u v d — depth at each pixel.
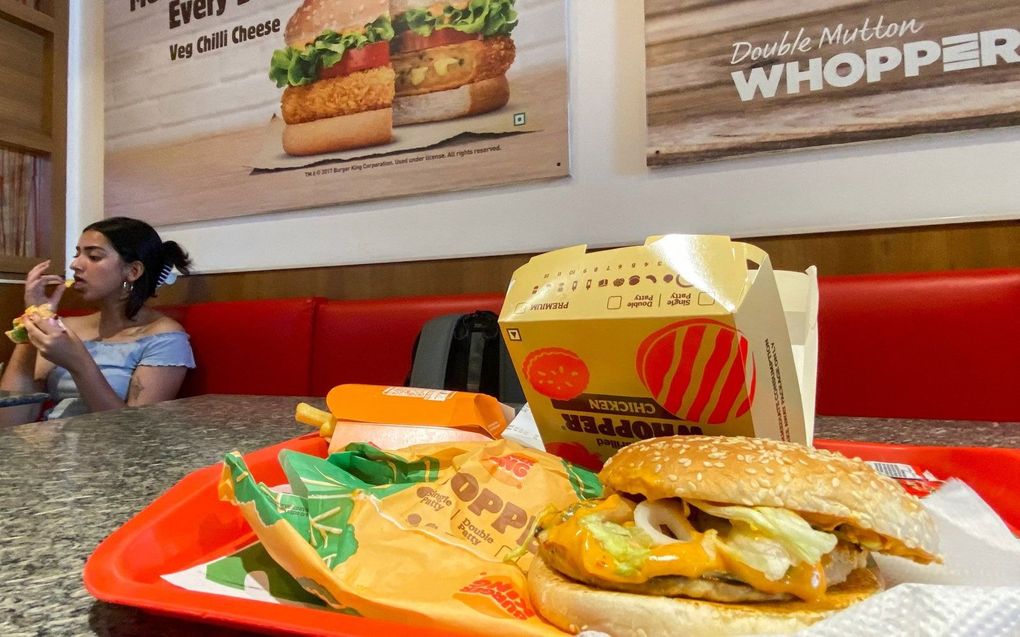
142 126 2.43
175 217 2.36
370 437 0.65
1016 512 0.56
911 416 1.27
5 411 1.80
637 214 1.70
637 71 1.70
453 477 0.48
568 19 1.78
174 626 0.34
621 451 0.44
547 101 1.78
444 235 1.93
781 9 1.52
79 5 2.62
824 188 1.51
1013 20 1.34
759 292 0.39
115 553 0.41
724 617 0.34
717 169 1.61
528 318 0.46
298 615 0.31
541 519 0.45
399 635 0.28
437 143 1.92
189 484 0.52
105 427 1.02
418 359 1.18
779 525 0.35
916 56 1.41
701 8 1.60
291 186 2.15
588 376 0.46
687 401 0.44
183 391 2.07
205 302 2.32
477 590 0.38
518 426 0.66
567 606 0.36
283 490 0.59
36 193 2.52
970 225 1.40
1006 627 0.26
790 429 0.45
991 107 1.35
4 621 0.35
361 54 2.03
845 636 0.26
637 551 0.36
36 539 0.49
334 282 2.10
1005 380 1.20
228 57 2.26
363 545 0.41
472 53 1.87
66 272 2.57
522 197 1.83
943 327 1.25
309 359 1.89
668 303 0.40
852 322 1.33
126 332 2.02
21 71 2.46
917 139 1.43
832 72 1.48
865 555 0.40
